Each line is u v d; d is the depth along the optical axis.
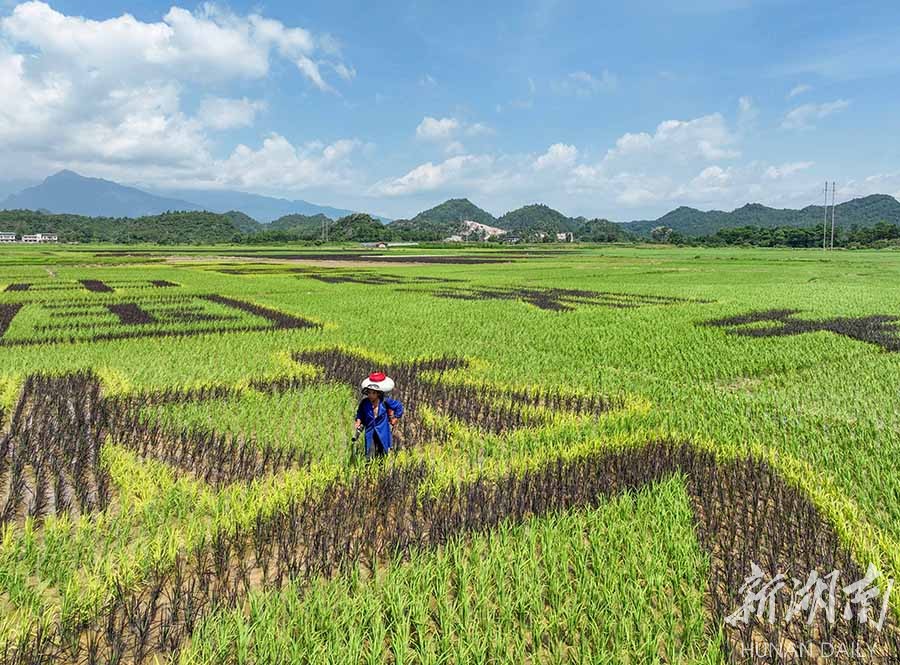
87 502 8.07
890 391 15.06
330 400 13.35
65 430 10.93
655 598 6.08
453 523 7.50
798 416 12.51
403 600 5.85
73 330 23.28
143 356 17.97
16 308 30.03
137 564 6.53
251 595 5.77
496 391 14.59
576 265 79.81
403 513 7.86
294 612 5.72
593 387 15.12
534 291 41.94
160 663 5.23
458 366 17.41
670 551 6.93
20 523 7.70
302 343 20.69
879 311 30.73
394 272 63.34
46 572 6.49
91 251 117.44
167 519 7.69
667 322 26.09
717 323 26.42
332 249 147.00
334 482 8.79
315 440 10.93
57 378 14.90
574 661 5.25
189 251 124.50
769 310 30.66
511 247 170.00
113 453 9.54
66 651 5.39
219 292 39.28
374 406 9.56
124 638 5.54
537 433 11.26
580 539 7.12
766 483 9.09
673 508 7.90
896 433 11.50
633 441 10.75
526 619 5.81
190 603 5.68
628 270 69.50
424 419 12.05
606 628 5.55
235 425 11.64
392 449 10.32
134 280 49.31
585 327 24.81
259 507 7.82
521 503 8.00
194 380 14.90
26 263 74.44
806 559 6.86
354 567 6.55
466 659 5.09
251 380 15.08
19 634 5.38
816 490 8.56
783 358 18.72
